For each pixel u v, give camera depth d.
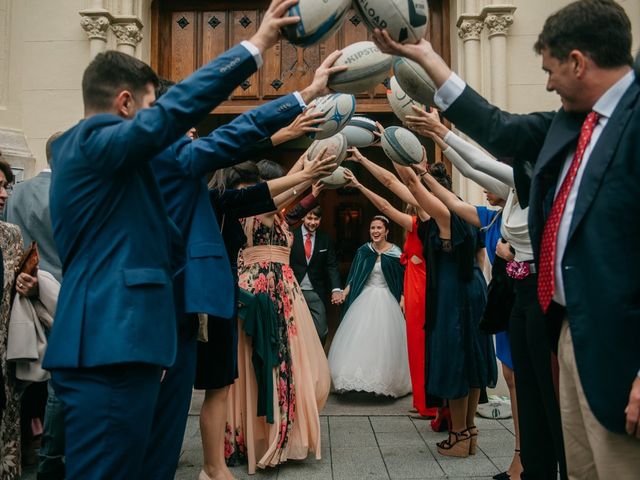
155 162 2.24
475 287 3.74
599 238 1.51
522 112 5.18
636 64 1.53
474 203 5.15
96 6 5.22
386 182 3.84
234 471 3.43
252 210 2.92
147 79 1.88
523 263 2.47
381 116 6.39
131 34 5.30
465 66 5.27
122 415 1.60
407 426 4.46
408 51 1.87
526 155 1.91
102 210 1.66
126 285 1.63
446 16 5.68
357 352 5.16
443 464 3.55
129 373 1.61
